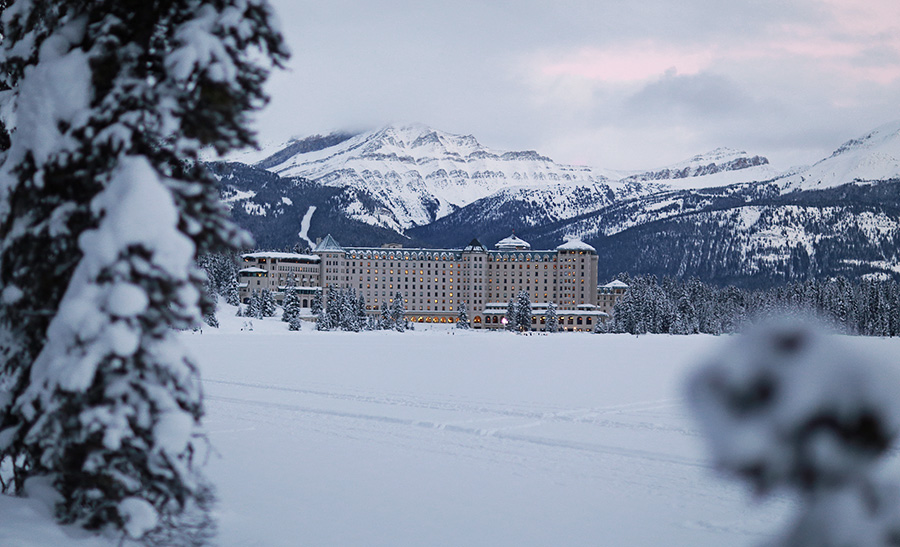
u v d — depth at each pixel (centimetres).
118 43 948
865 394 171
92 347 836
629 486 1495
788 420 174
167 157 973
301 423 2308
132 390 877
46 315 961
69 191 964
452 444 1975
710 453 182
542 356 6519
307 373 4256
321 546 1043
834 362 173
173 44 964
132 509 870
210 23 927
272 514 1197
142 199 852
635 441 2020
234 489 1388
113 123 927
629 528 1193
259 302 19600
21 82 1055
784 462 175
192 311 875
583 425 2323
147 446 895
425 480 1538
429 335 14275
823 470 174
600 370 4809
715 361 182
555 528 1191
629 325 19975
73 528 908
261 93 964
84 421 846
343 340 10175
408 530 1158
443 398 3044
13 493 1097
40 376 888
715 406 180
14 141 969
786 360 176
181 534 1014
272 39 952
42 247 967
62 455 896
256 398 2950
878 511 171
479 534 1148
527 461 1753
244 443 1942
